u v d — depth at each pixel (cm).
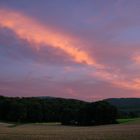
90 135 4234
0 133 4528
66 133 4731
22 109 11044
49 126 8256
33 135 4212
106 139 3716
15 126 7944
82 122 9719
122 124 8119
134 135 4075
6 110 11094
